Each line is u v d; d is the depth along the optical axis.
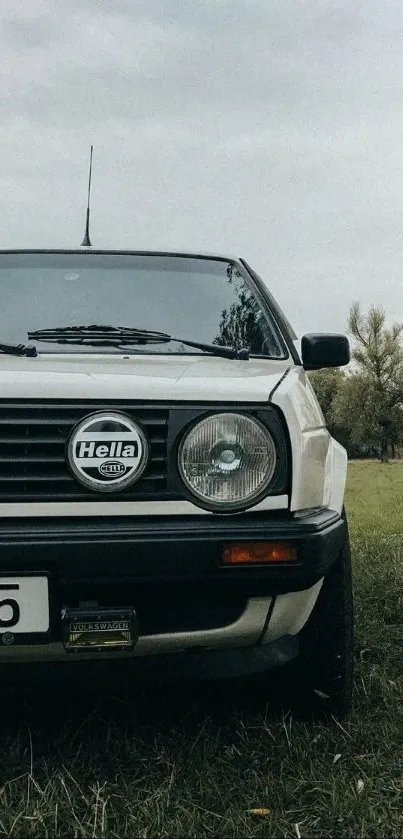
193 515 2.46
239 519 2.48
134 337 3.15
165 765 2.55
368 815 2.23
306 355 3.41
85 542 2.37
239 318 3.37
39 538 2.36
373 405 44.16
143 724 2.89
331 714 2.90
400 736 2.76
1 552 2.35
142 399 2.45
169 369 2.69
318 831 2.16
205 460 2.46
